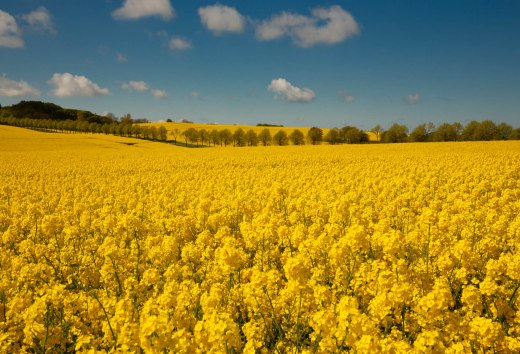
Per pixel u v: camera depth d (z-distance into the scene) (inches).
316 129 4387.3
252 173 1190.3
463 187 725.9
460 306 273.7
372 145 2869.1
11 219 548.4
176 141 5002.5
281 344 224.8
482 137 3934.5
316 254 320.2
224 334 188.2
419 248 347.3
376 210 568.7
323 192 680.4
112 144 3489.2
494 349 202.2
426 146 2491.4
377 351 173.3
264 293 258.8
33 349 242.8
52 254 400.2
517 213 520.4
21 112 7583.7
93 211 626.5
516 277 254.7
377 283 258.5
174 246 365.1
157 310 219.8
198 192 814.5
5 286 283.6
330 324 207.5
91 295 270.5
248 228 400.8
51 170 1432.1
